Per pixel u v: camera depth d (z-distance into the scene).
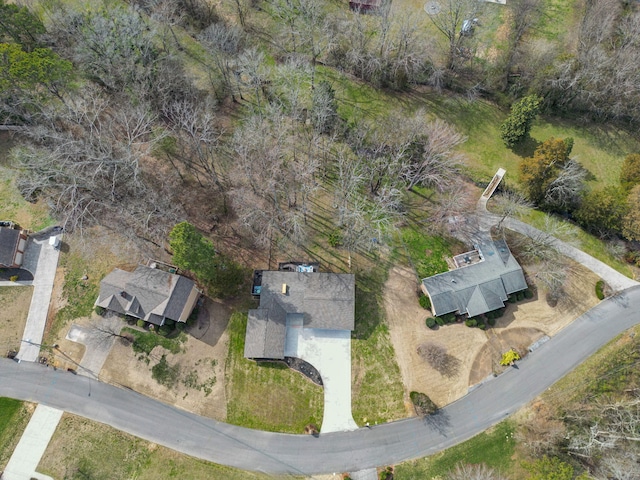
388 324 50.12
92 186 48.66
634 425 43.12
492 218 56.31
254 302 50.78
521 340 50.38
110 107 58.78
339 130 61.03
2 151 56.78
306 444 45.47
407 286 52.12
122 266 51.84
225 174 57.53
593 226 56.16
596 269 54.59
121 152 53.97
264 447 45.31
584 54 62.03
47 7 65.19
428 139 54.53
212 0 70.31
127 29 53.31
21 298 50.41
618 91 60.62
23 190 50.72
